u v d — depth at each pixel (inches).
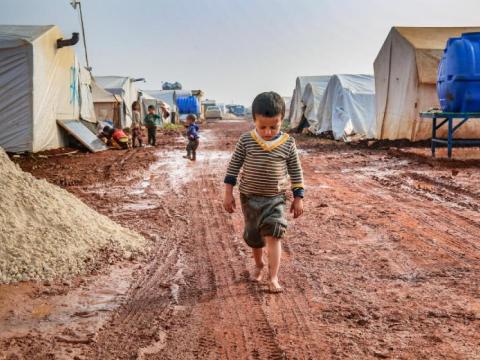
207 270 201.9
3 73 600.7
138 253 221.3
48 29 666.2
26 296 169.2
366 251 226.1
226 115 3405.5
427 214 297.7
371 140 843.4
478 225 269.7
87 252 207.2
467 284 184.1
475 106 557.9
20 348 135.5
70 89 772.6
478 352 133.3
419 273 196.9
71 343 139.5
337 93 988.6
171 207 325.7
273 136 171.5
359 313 158.7
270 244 175.3
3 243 189.5
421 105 733.9
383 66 804.6
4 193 208.1
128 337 143.6
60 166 533.6
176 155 688.4
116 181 438.3
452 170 450.3
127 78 1359.5
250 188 172.4
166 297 173.6
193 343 140.3
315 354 133.3
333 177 454.9
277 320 154.9
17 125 613.0
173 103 2118.6
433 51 721.6
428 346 136.9
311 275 194.9
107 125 842.8
